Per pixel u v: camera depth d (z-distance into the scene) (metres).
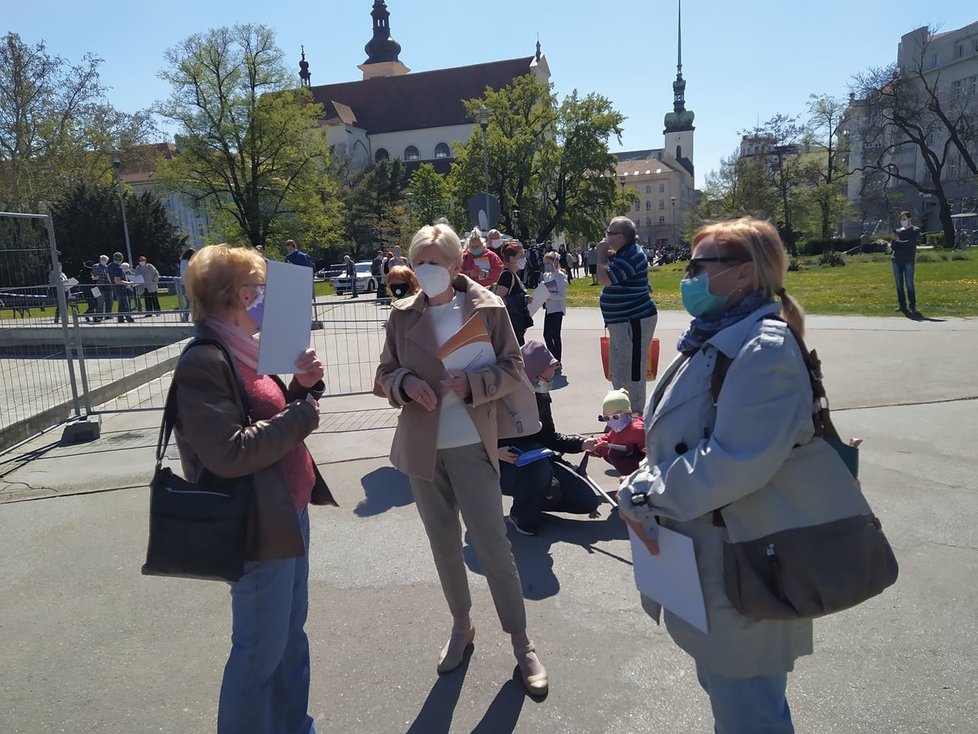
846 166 56.09
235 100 40.38
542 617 3.29
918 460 5.07
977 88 70.94
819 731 2.45
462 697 2.75
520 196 49.88
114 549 4.20
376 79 89.38
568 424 6.47
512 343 2.73
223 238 44.44
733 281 1.80
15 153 34.50
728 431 1.65
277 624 2.14
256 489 2.04
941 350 8.91
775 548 1.67
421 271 2.61
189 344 2.03
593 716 2.60
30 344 8.65
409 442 2.72
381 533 4.27
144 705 2.77
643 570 2.01
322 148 43.31
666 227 122.25
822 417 1.75
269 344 2.02
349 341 12.90
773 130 54.62
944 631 3.02
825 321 12.02
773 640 1.79
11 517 4.71
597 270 5.21
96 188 34.94
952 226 47.34
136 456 5.99
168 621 3.39
